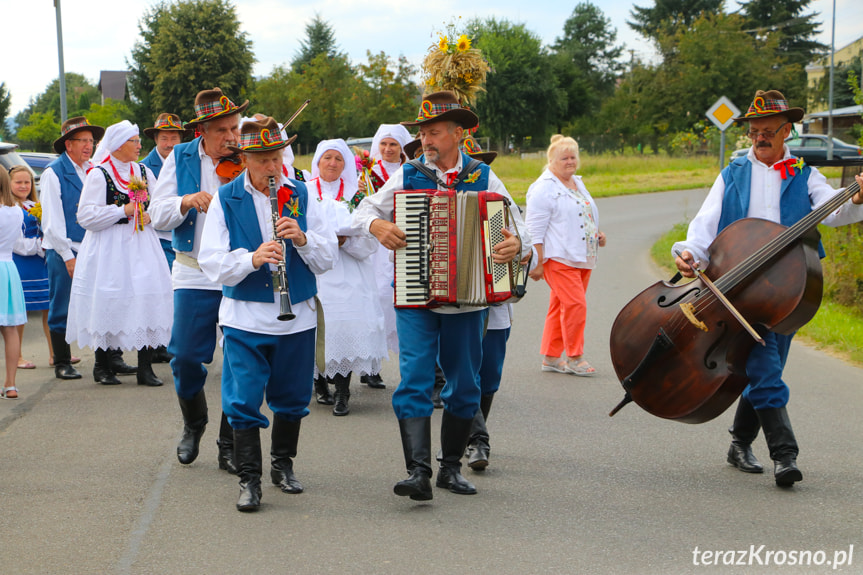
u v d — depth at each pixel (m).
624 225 21.53
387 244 4.75
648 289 5.43
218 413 6.89
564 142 7.90
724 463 5.61
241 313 4.77
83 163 8.33
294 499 4.96
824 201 5.21
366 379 7.96
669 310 5.26
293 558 4.14
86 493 5.06
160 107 52.94
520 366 8.45
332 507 4.82
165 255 8.24
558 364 8.23
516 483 5.23
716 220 5.46
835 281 11.72
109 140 7.85
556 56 71.62
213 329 5.48
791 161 5.37
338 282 6.84
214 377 8.21
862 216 5.16
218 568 4.03
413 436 4.75
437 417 6.78
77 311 7.89
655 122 58.88
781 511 4.75
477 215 4.73
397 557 4.15
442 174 4.91
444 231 4.70
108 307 7.76
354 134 37.25
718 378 5.05
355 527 4.53
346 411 6.86
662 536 4.40
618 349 5.43
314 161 7.41
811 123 46.12
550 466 5.55
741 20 61.72
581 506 4.83
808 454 5.74
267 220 4.83
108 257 7.80
